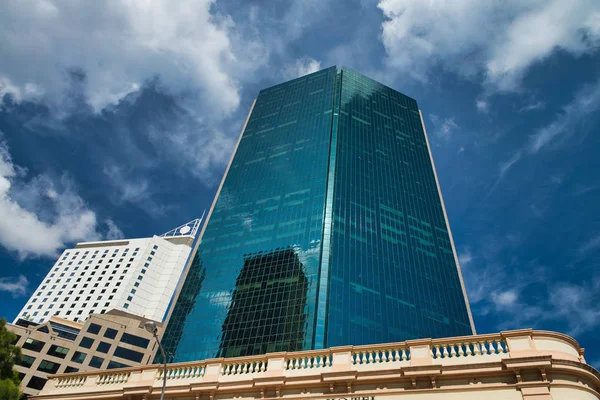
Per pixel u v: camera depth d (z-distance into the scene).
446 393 20.08
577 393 18.62
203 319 91.44
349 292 86.44
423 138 137.88
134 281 150.25
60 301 144.62
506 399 19.06
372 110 135.00
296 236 98.12
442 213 117.25
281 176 115.00
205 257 104.25
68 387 28.08
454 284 100.94
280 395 22.69
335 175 108.06
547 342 20.64
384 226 103.31
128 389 25.55
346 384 21.81
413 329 86.12
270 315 86.25
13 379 27.08
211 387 23.86
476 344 21.56
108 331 104.94
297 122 130.25
